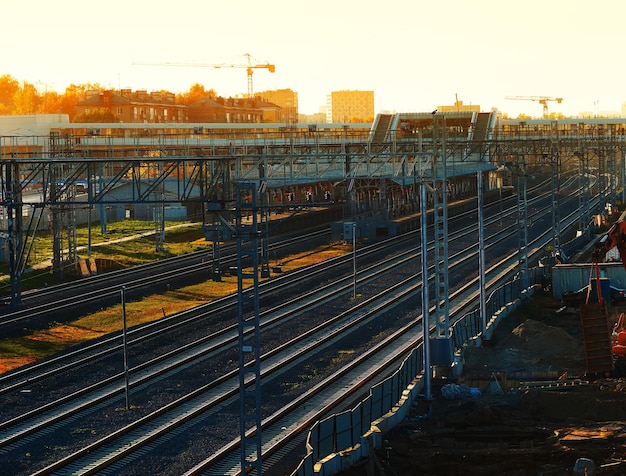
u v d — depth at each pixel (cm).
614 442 3456
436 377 4425
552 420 3812
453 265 8131
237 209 3030
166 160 4391
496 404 3988
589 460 3188
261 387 4334
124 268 8044
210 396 4191
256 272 3022
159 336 5416
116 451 3475
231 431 3688
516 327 5622
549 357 4950
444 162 4516
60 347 5216
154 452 3469
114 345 5203
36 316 5962
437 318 4559
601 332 4478
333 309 6184
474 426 3688
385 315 5997
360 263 8250
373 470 3178
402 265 8162
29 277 7369
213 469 3294
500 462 3291
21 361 4888
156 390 4294
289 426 3756
